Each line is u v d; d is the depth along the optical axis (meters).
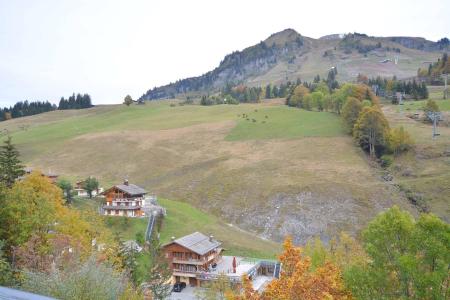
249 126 181.50
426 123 164.88
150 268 55.28
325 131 161.75
